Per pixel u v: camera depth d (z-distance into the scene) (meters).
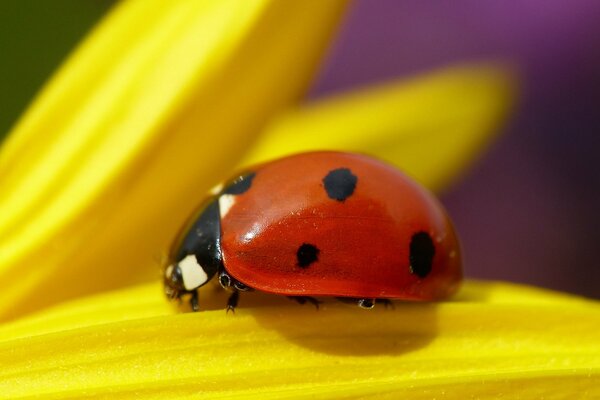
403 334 0.05
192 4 0.06
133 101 0.06
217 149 0.06
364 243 0.05
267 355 0.05
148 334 0.05
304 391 0.05
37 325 0.05
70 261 0.06
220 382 0.05
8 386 0.05
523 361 0.05
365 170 0.05
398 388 0.05
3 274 0.05
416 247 0.05
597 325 0.05
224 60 0.06
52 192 0.06
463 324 0.05
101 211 0.06
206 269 0.05
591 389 0.05
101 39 0.06
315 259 0.05
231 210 0.05
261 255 0.05
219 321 0.05
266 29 0.06
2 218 0.06
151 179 0.06
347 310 0.05
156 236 0.06
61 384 0.05
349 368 0.05
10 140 0.06
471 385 0.05
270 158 0.06
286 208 0.05
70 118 0.06
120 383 0.05
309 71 0.06
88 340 0.05
